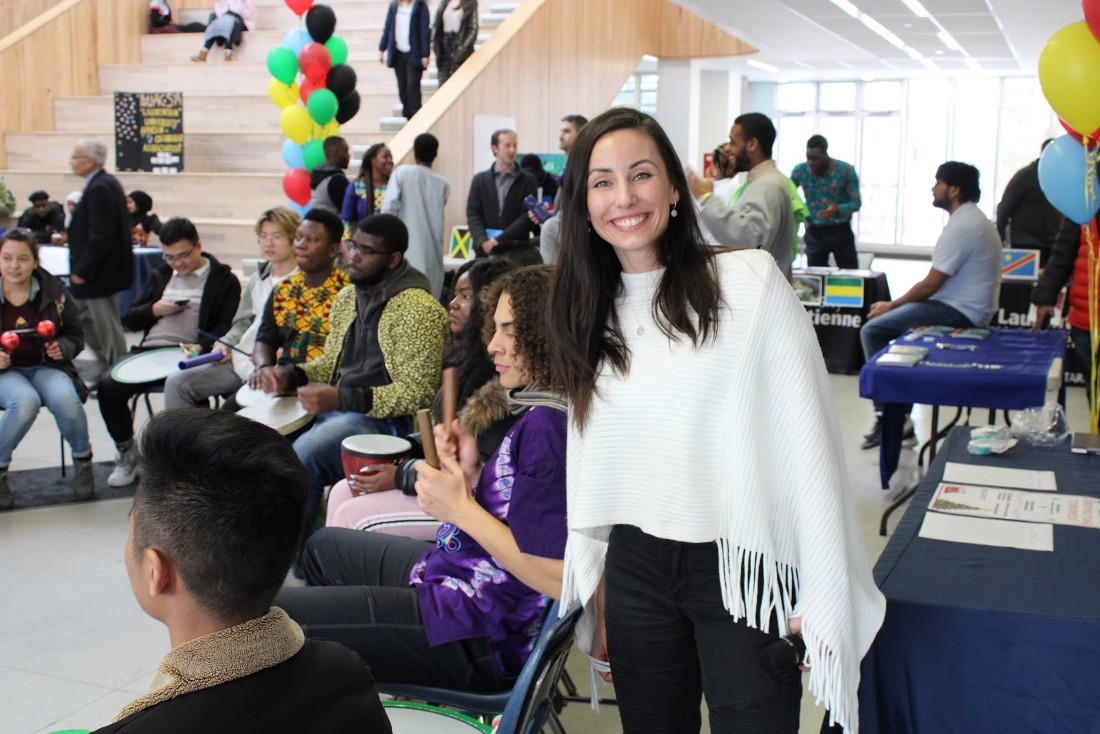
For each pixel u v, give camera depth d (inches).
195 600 44.4
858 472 202.2
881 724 75.6
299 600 83.3
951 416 257.0
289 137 298.5
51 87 422.3
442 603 82.6
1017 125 765.3
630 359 64.9
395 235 140.7
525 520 76.0
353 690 45.8
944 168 209.5
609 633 68.6
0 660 123.1
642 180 62.4
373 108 378.3
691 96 567.5
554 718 91.7
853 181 376.5
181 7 481.4
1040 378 152.7
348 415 142.6
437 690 83.4
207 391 177.3
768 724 63.4
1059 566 81.0
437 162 319.9
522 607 83.2
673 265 63.7
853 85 797.9
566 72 417.1
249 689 42.8
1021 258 293.7
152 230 347.9
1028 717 72.3
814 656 60.9
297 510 46.1
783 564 62.8
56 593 142.5
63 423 177.8
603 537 68.9
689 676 67.7
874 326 214.4
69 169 402.0
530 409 79.7
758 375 62.1
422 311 139.9
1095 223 153.6
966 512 95.3
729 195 245.1
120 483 187.8
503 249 160.1
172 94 359.6
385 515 111.4
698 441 62.7
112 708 112.8
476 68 343.9
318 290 164.1
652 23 528.7
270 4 446.3
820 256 385.4
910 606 74.1
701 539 62.3
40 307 181.8
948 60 636.7
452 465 79.7
